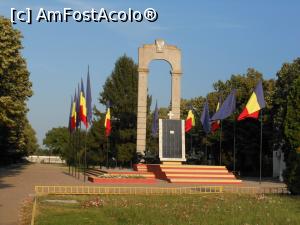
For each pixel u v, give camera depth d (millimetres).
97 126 73125
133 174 42875
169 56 54188
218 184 38875
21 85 36844
